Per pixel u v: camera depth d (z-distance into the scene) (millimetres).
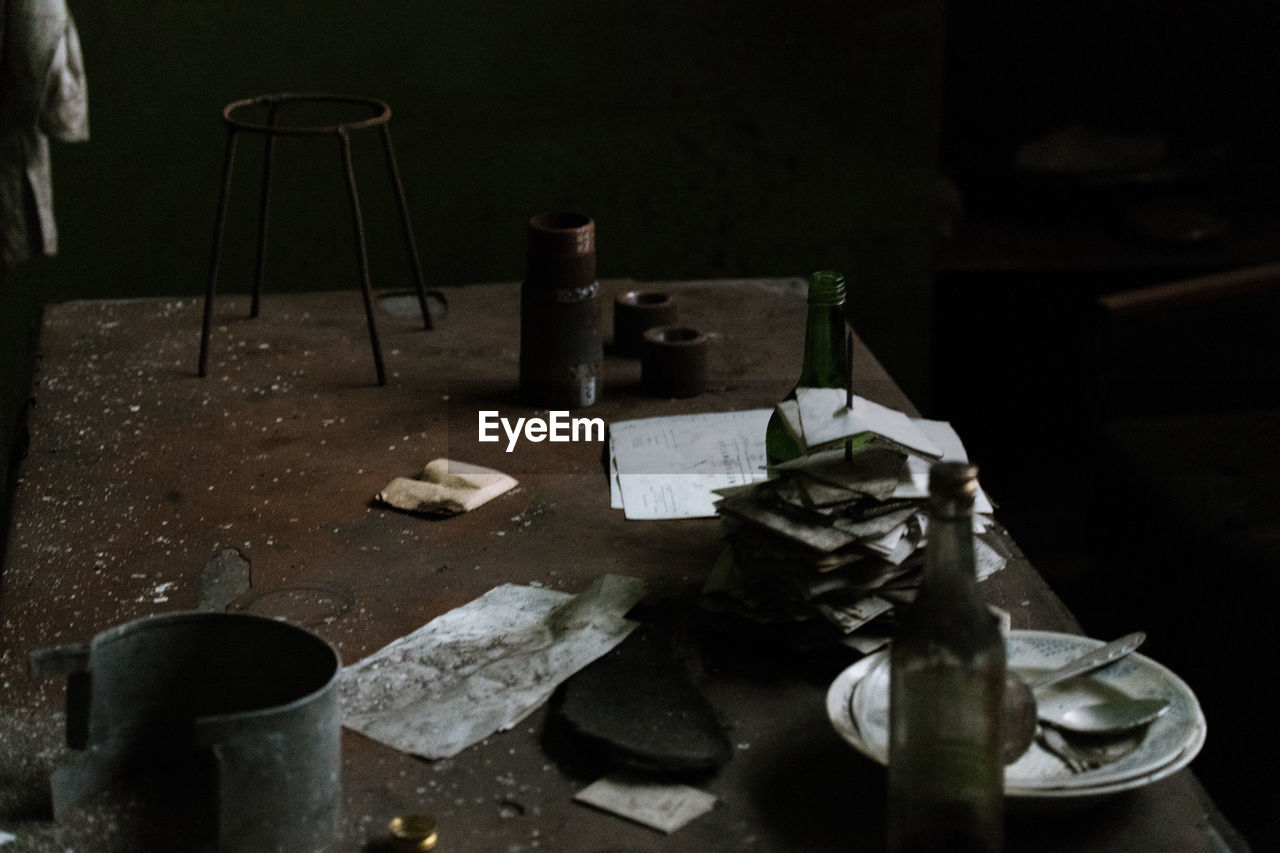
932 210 4238
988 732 1575
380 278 4059
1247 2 4516
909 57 4070
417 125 3912
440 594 1949
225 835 1586
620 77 3975
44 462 2215
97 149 3754
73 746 1661
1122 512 3104
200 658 1682
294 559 2012
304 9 3744
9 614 1914
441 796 1688
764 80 4043
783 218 4207
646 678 1798
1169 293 3141
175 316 2803
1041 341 4633
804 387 1979
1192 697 1712
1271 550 2611
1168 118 4688
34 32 2861
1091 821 1659
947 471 1560
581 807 1678
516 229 4086
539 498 2135
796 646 1811
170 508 2111
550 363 2342
